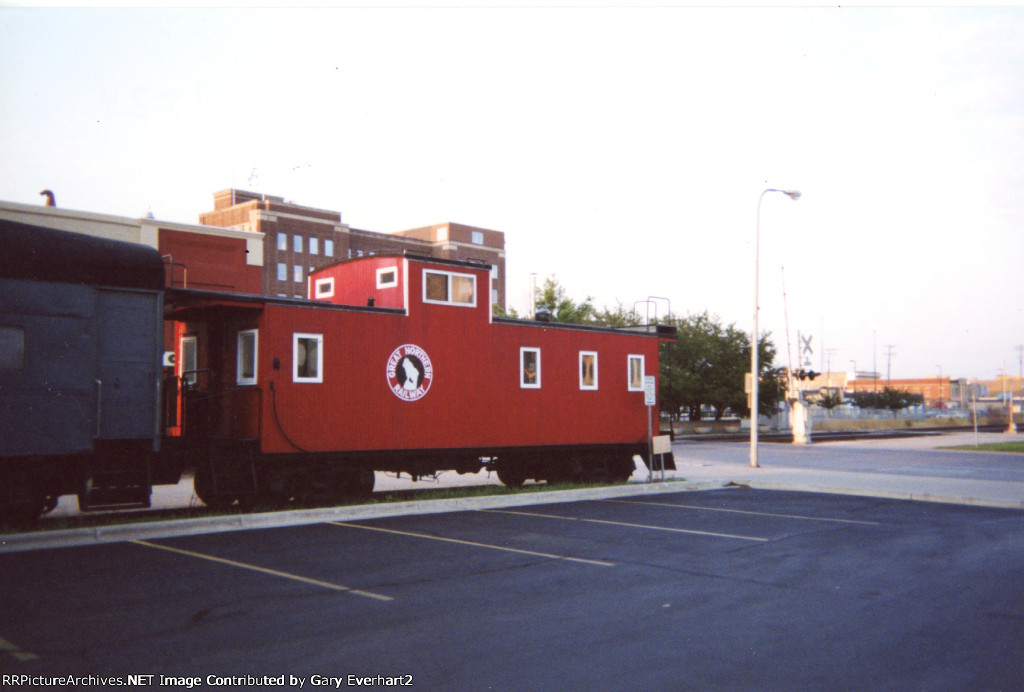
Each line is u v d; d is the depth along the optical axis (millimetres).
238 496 13984
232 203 83750
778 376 58156
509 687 5586
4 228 11406
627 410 21000
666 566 9922
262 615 7348
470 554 10562
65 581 8609
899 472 24969
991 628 7250
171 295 13711
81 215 20281
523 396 18547
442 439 16938
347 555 10359
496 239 103438
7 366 11156
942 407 113375
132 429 12328
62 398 11602
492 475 23469
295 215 81000
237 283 23578
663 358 54562
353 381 15609
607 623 7270
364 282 17594
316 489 15172
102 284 12156
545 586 8742
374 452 15812
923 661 6281
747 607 7926
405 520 13742
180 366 16953
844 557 10656
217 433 15391
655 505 16406
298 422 14805
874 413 79375
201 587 8398
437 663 6082
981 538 12359
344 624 7109
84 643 6426
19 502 11273
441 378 17047
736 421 59438
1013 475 24156
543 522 13656
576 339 19875
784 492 19453
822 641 6785
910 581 9195
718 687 5637
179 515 13219
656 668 6023
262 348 14555
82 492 11836
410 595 8242
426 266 16969
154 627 6898
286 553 10438
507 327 18375
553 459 19875
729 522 13883
